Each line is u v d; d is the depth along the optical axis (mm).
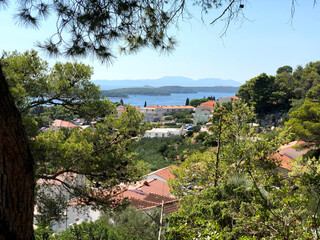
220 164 14078
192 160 14711
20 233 2188
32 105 8523
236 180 8438
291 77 73500
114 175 8258
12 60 8031
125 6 3635
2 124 2092
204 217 6598
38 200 7996
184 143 54656
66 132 8852
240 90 70625
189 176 14602
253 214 4863
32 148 6941
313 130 23938
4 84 2168
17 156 2158
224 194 7930
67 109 9602
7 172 2094
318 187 3846
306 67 74062
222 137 15008
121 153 8477
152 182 26219
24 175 2207
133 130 8469
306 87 66688
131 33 4055
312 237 3811
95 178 8297
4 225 2090
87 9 3666
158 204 16500
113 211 8719
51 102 9008
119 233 11148
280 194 4031
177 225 6086
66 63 9133
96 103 9297
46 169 7707
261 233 4344
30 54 8547
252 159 12383
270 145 13672
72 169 8172
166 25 3875
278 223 4133
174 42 4066
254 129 15617
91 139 8344
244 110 15758
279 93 64875
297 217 4086
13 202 2127
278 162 12898
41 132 7992
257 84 66938
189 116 112875
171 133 78375
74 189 8391
